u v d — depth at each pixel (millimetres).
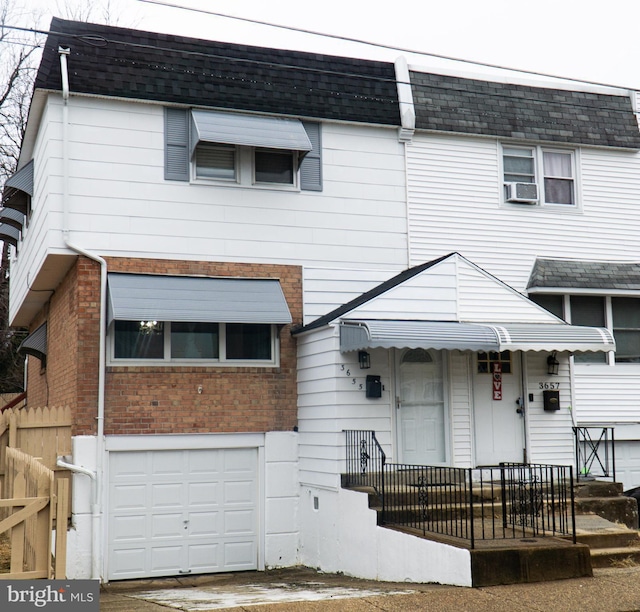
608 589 9312
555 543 10141
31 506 8602
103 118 14008
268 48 15406
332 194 15445
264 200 14945
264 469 14469
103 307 13555
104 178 13898
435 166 16297
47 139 13672
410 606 8773
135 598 10812
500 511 12414
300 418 14656
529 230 16844
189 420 14055
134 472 13711
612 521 13078
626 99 18203
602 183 17625
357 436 13336
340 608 8773
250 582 12648
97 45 14070
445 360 14352
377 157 15898
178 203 14336
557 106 17484
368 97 15883
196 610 8891
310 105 15344
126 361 13766
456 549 9797
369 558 11914
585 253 17219
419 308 13898
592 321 17109
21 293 18359
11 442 13266
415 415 14016
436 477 13422
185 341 14281
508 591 9258
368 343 12414
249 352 14664
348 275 15344
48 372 17672
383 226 15727
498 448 14578
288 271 14945
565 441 15039
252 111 14852
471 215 16422
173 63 14555
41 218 14523
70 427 13609
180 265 14219
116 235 13867
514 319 14461
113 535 13461
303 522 14438
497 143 16875
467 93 16797
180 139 14508
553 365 15109
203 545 14000
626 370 17062
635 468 16922
